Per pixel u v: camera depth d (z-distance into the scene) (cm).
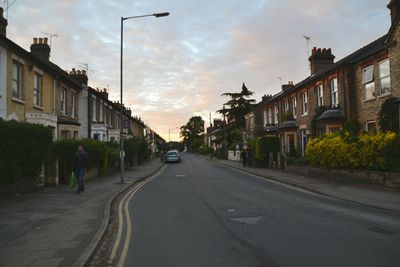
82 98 3094
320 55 3186
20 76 2005
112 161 2919
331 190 1644
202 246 779
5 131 1355
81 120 3078
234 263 662
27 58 2033
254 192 1684
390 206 1227
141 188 1919
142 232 918
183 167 3919
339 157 1958
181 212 1185
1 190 1388
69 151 1995
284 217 1080
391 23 2106
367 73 2300
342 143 1948
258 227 950
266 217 1081
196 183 2138
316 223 991
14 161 1412
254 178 2430
